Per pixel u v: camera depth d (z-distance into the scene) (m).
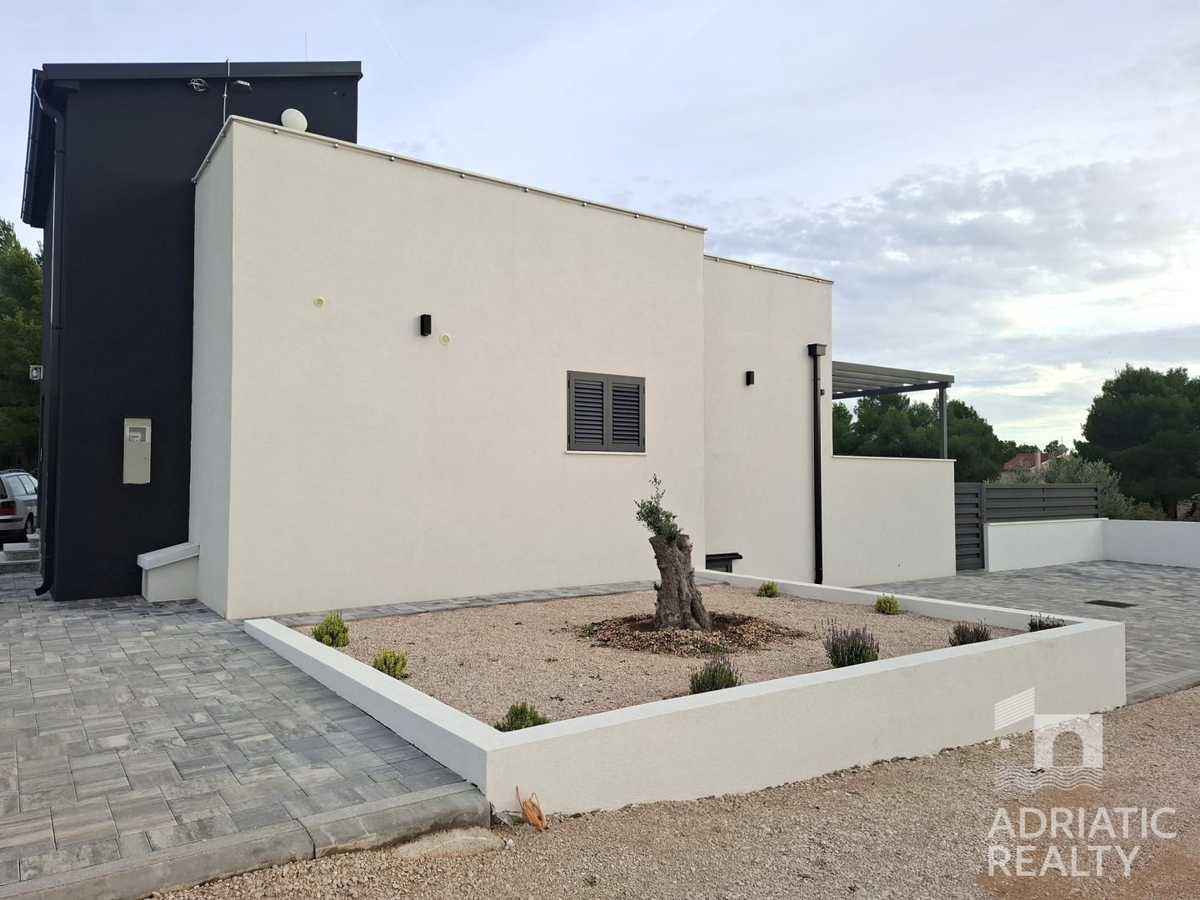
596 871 3.11
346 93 10.33
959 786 4.52
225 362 7.75
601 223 10.44
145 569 8.62
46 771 3.66
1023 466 39.03
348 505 8.22
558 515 9.88
